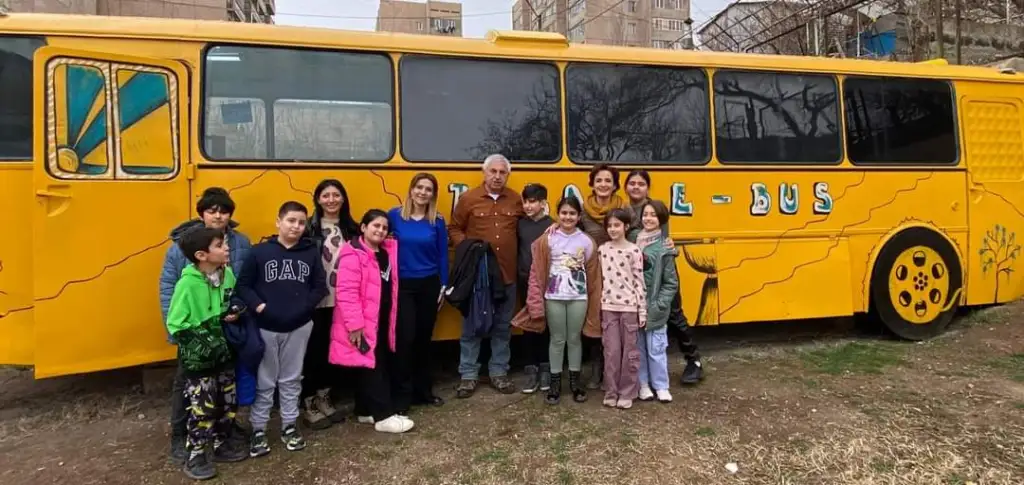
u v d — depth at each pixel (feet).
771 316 18.37
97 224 13.48
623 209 14.29
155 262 13.97
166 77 14.15
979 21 53.93
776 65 18.71
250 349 11.36
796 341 20.45
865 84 19.65
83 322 13.42
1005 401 14.28
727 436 12.61
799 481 10.81
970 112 20.71
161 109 14.07
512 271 15.17
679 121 17.85
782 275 18.48
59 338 13.23
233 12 88.48
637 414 13.91
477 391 15.70
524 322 14.52
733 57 18.44
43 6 61.00
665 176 17.56
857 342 20.06
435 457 11.92
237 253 12.59
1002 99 21.08
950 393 14.94
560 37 16.93
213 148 14.38
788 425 13.14
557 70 16.84
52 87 13.14
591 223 15.38
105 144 13.60
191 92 14.30
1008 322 20.52
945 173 20.26
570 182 16.81
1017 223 21.11
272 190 14.61
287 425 12.21
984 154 20.81
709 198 17.93
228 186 14.34
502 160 14.67
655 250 14.65
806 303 18.69
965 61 49.98
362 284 12.52
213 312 10.93
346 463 11.69
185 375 11.21
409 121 15.62
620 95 17.39
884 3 60.03
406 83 15.65
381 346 13.25
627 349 14.21
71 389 16.31
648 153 17.54
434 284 14.16
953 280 20.29
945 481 10.71
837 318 23.18
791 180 18.67
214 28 14.53
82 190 13.37
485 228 14.89
